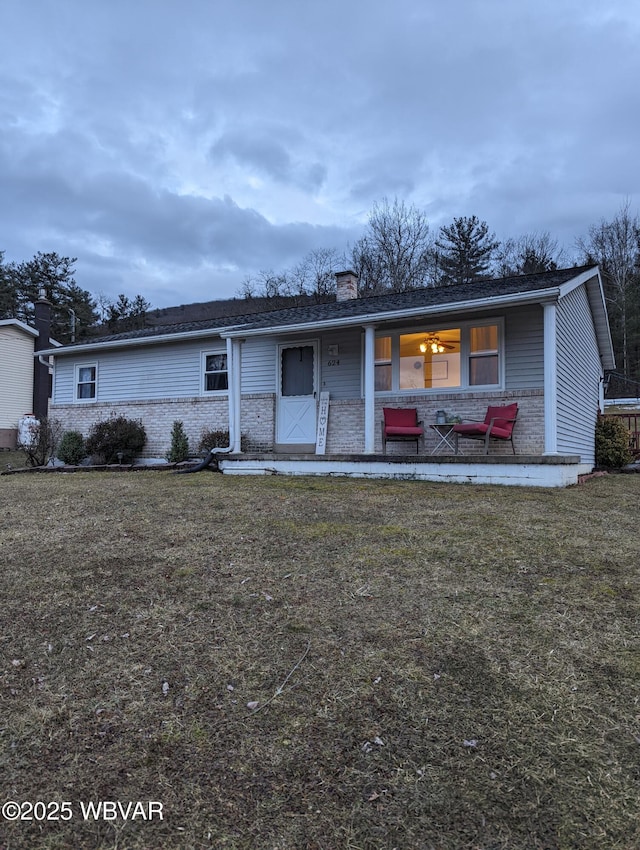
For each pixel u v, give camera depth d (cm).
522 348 888
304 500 581
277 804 161
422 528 448
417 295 1090
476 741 187
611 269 3606
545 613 286
